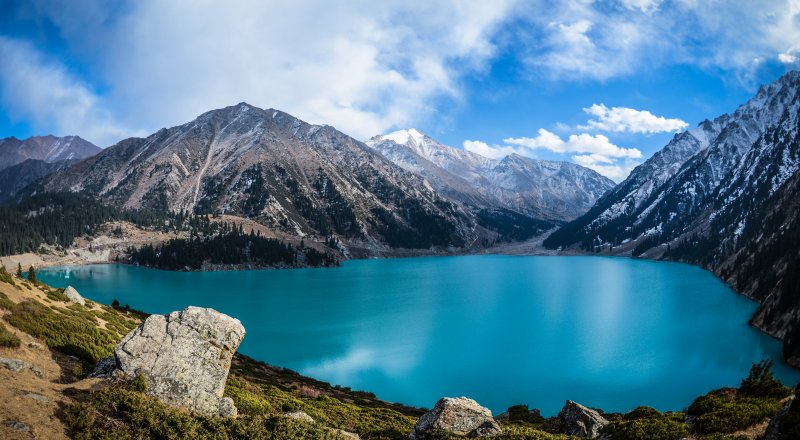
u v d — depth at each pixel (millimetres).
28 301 47438
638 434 31188
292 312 149750
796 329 104812
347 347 109812
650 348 109188
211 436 27516
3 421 21734
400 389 83875
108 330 52500
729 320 141500
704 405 33188
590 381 87562
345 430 42594
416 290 199125
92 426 24453
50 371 32094
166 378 31828
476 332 123562
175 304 160000
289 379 79312
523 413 66188
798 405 22391
